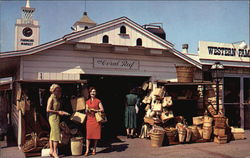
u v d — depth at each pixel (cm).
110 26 914
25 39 2606
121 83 1207
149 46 976
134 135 1015
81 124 783
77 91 835
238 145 834
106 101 1256
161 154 705
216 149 769
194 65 1072
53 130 652
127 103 977
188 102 1090
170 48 1006
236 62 1184
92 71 908
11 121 1416
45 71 841
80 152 692
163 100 913
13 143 895
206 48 1130
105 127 1245
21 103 746
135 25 952
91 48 911
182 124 908
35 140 703
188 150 754
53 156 672
